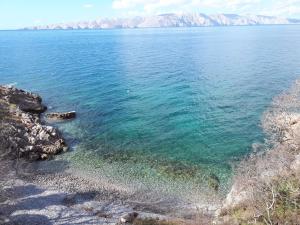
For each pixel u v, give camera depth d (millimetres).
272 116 51375
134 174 44281
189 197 39062
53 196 39312
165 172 44438
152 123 61969
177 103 73375
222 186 40812
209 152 49344
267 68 106500
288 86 81688
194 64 122625
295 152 37438
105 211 36562
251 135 54062
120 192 40406
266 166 34688
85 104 75625
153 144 53000
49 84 96625
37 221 34156
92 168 46312
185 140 53844
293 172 33250
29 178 43781
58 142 53000
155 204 38031
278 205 30328
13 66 130750
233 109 67312
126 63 131500
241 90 81188
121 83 94688
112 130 59438
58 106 75250
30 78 106125
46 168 46562
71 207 37188
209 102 73000
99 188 41281
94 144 53969
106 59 146875
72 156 50062
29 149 50031
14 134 52906
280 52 148375
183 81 94125
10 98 70750
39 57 160375
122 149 51719
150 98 78188
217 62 125188
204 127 58688
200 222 33156
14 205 36969
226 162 46156
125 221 33906
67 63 137000
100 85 93188
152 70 112812
